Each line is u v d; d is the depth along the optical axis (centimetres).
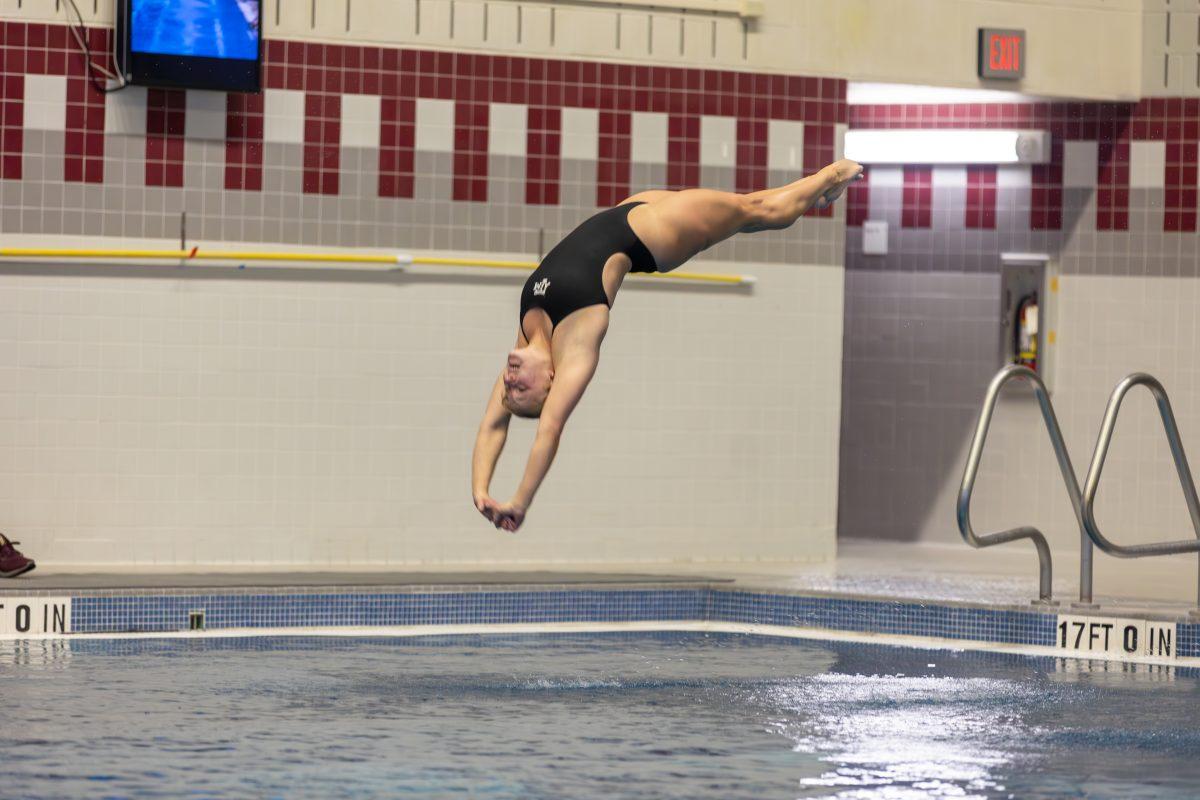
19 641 1123
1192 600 1245
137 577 1263
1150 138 1633
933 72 1570
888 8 1559
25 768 761
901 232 1727
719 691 991
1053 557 1617
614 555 1503
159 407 1402
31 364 1377
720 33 1523
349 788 737
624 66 1501
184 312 1404
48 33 1371
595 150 1497
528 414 812
